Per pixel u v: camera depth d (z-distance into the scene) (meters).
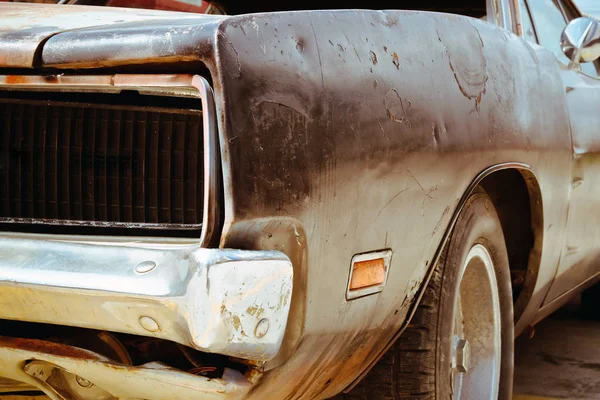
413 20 1.97
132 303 1.41
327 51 1.67
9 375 1.79
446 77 2.01
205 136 1.47
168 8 3.20
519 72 2.42
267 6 3.29
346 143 1.66
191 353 1.63
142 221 1.82
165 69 1.55
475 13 3.20
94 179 1.84
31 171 1.87
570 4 3.55
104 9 2.24
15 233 1.84
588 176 2.95
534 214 2.59
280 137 1.53
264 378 1.60
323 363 1.80
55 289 1.46
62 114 1.85
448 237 2.13
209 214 1.46
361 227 1.73
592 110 3.02
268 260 1.43
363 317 1.83
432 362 2.13
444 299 2.14
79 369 1.62
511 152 2.29
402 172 1.82
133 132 1.82
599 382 3.40
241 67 1.50
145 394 1.63
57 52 1.63
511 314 2.59
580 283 3.50
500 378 2.56
